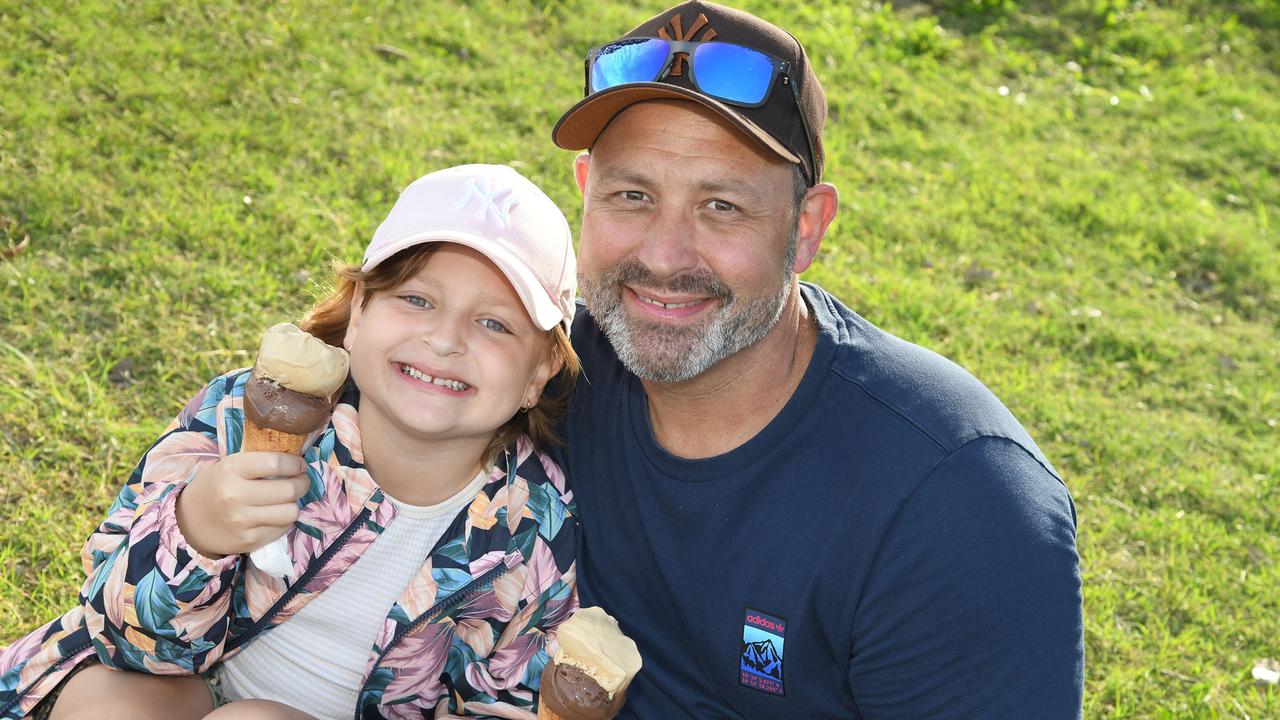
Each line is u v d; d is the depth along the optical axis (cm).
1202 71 409
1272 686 177
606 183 124
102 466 176
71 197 219
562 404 137
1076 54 407
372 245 132
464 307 127
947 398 123
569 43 334
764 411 125
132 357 193
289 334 119
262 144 252
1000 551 117
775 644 123
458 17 325
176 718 128
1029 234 300
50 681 129
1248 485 221
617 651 120
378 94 283
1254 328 284
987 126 353
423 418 126
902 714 122
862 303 253
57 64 256
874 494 120
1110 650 180
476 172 134
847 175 309
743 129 118
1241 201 341
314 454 130
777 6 384
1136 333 267
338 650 133
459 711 136
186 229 220
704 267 121
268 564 122
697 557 125
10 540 164
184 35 277
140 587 122
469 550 132
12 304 196
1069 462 220
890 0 412
